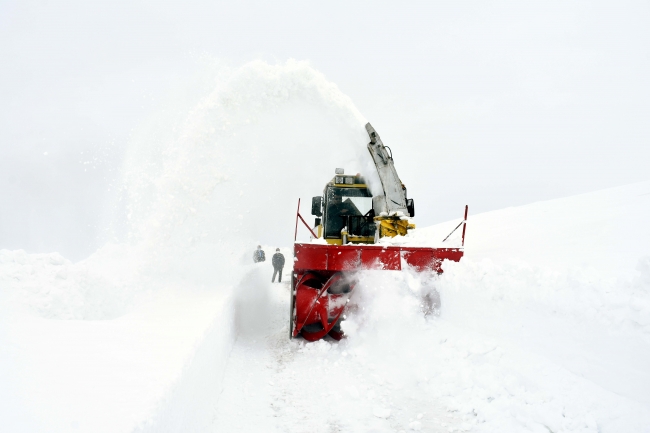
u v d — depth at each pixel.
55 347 2.64
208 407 3.20
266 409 3.56
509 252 8.56
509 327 4.08
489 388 3.59
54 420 1.66
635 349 2.89
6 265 4.10
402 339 4.97
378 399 3.77
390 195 6.43
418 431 3.18
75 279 4.34
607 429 2.73
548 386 3.28
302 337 5.86
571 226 10.50
